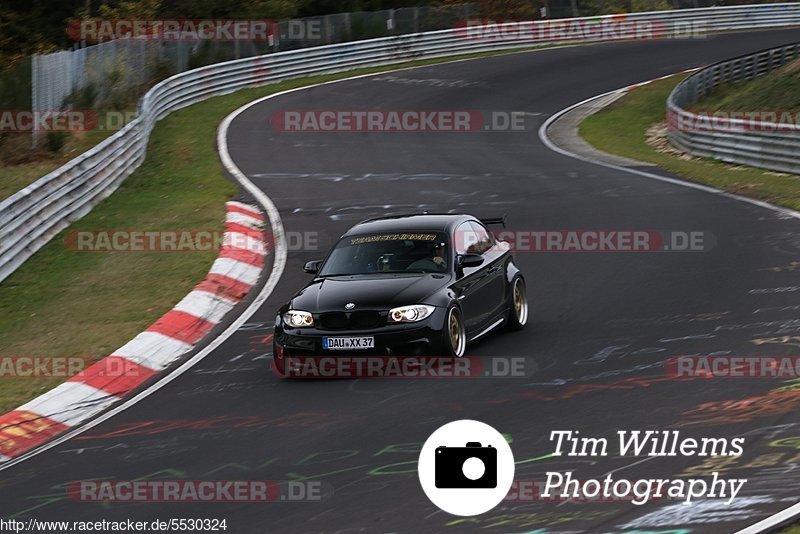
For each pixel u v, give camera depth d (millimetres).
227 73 134750
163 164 91500
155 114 110250
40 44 163250
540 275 52000
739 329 38750
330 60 152500
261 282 53844
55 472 28766
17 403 36375
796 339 36688
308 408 32469
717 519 21828
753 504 22484
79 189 71625
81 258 60156
